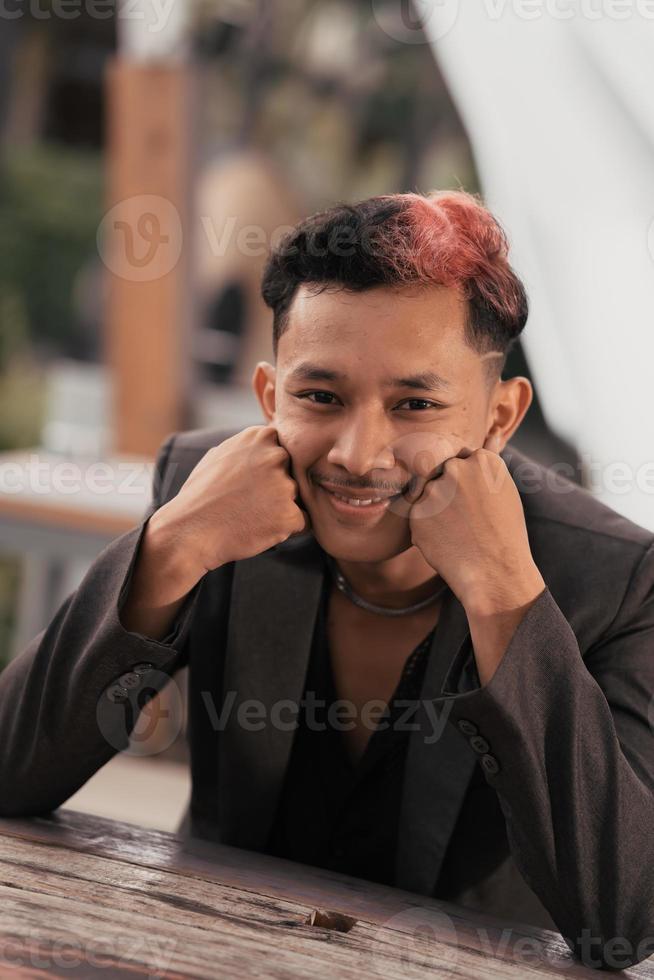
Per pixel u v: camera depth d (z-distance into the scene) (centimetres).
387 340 97
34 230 797
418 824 111
